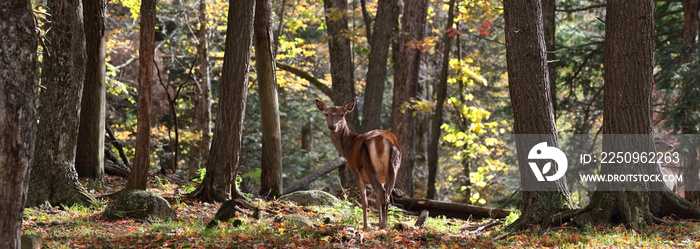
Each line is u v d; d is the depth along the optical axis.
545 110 8.94
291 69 18.77
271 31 12.52
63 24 10.44
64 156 10.28
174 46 23.62
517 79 8.95
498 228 9.97
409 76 16.47
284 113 27.28
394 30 17.02
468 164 21.12
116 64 22.69
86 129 12.66
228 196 11.23
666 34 19.06
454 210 12.55
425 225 10.00
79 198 10.20
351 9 22.78
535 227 8.73
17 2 5.02
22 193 5.06
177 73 25.11
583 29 21.41
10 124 4.94
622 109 8.80
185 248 6.81
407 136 16.53
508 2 8.97
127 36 22.62
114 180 13.55
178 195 11.39
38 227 8.28
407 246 7.39
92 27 12.56
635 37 8.68
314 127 32.28
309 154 28.19
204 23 20.22
